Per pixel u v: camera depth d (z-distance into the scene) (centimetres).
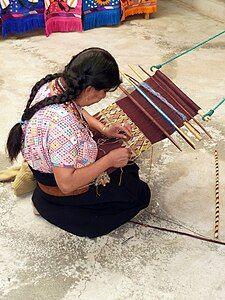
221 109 296
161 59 352
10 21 367
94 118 204
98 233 204
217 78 330
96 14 389
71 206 201
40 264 195
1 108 290
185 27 405
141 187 209
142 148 196
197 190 235
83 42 373
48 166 181
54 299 181
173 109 201
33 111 169
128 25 404
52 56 351
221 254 201
